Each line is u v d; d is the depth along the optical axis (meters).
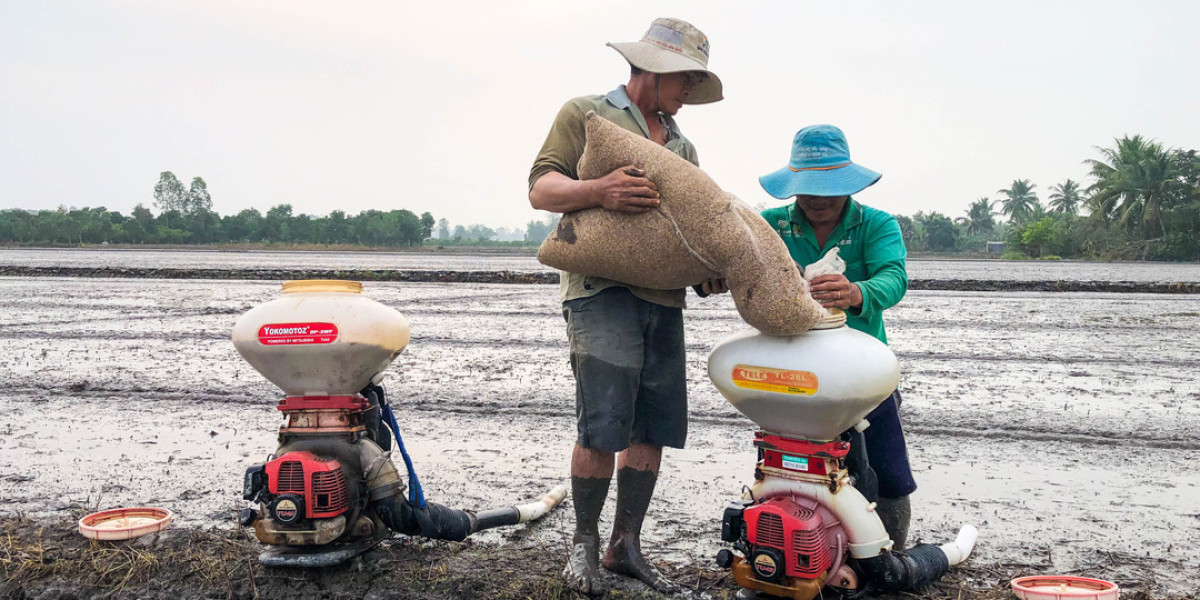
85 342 11.78
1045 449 6.15
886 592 3.55
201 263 42.66
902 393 8.30
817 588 3.24
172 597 3.65
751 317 3.20
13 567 3.91
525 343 12.02
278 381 3.68
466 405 7.66
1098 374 9.48
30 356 10.40
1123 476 5.46
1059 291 25.92
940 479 5.39
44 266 34.09
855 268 3.76
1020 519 4.62
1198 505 4.87
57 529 4.35
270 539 3.62
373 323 3.60
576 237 3.46
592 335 3.59
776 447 3.39
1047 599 3.38
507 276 29.16
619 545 3.77
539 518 4.55
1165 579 3.82
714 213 3.19
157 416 7.11
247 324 3.59
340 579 3.74
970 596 3.59
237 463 5.69
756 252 3.16
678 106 3.76
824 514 3.30
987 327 14.44
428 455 5.93
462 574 3.79
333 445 3.69
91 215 128.75
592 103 3.67
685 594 3.63
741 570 3.36
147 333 12.89
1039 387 8.65
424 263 48.53
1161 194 72.44
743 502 3.49
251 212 136.38
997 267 48.19
